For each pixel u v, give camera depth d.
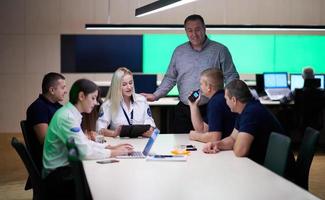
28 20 9.94
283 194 2.29
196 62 4.79
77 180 2.19
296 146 7.93
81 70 10.10
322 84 8.69
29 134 3.93
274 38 10.36
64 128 3.20
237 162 3.09
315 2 10.33
